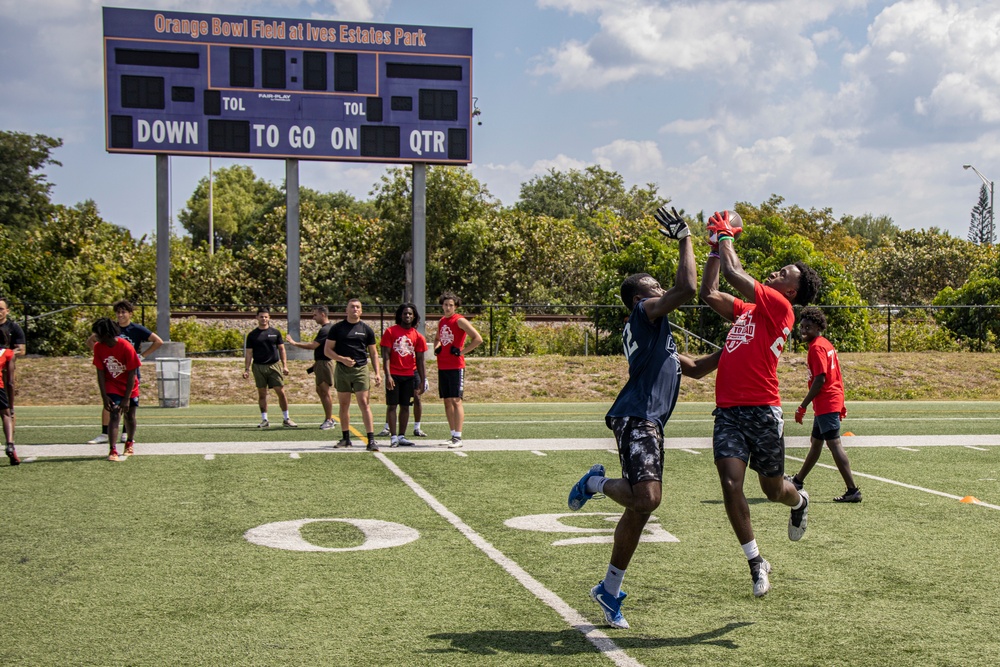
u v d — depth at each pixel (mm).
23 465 10039
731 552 6309
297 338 23484
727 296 5164
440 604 5078
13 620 4766
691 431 14078
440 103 23453
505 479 9352
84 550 6277
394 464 10289
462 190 36938
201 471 9688
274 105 22703
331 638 4496
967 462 10844
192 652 4289
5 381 9984
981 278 27922
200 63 22312
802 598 5242
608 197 86625
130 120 22047
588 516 7520
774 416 5023
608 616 4672
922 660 4238
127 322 11391
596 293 27062
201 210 82562
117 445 11828
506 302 36781
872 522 7344
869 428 14805
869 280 46531
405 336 11789
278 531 6879
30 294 25250
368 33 23078
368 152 23172
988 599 5230
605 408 18641
